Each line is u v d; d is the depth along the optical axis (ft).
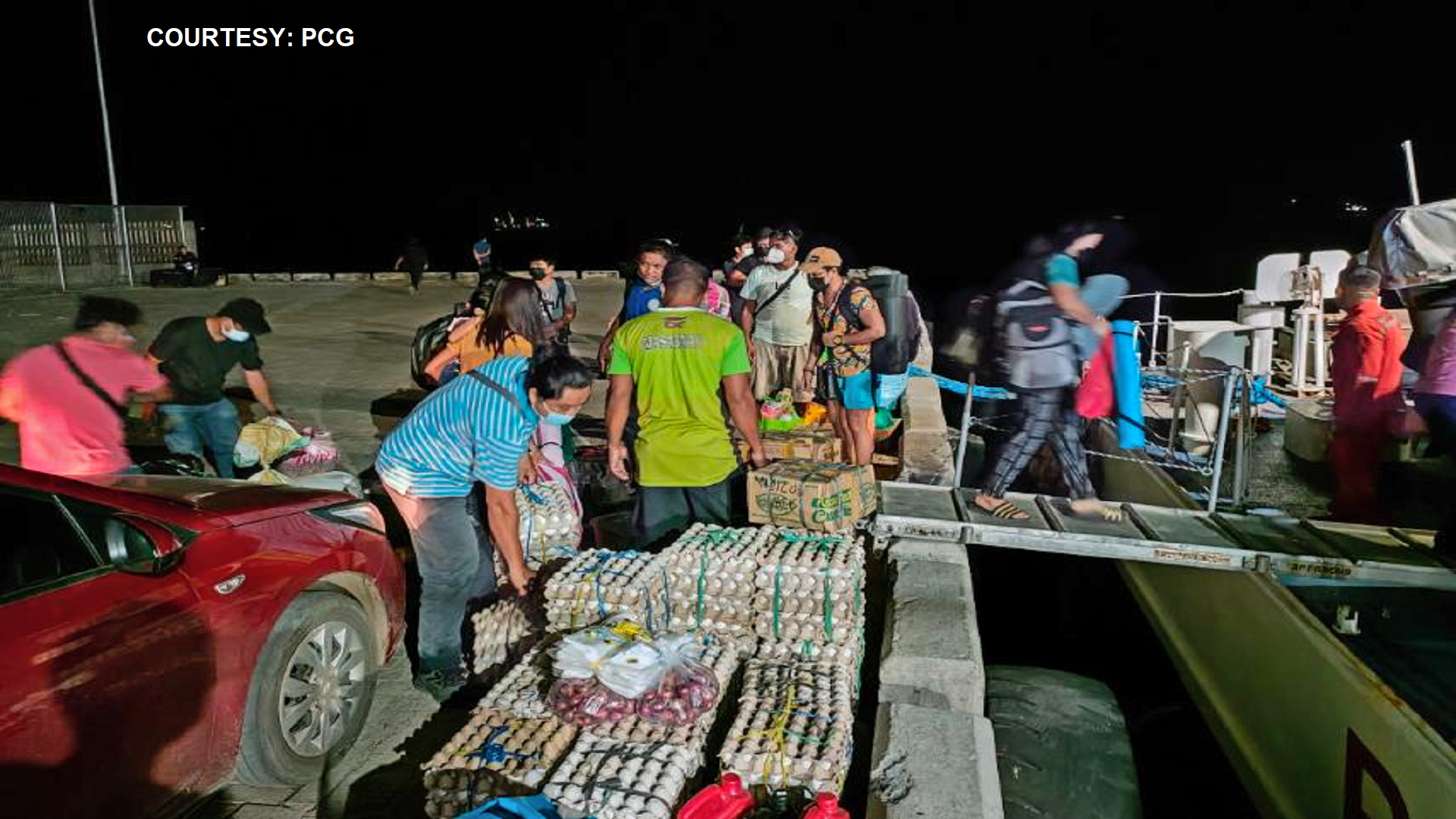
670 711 10.73
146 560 10.97
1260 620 16.51
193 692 11.08
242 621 11.73
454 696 15.01
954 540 18.12
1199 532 17.95
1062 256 17.83
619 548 20.36
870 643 17.20
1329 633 14.55
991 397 25.54
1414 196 20.80
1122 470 26.37
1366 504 20.81
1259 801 15.49
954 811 10.59
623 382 16.74
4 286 76.23
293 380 39.68
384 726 14.23
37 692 9.41
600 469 24.84
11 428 30.96
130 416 31.04
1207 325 31.55
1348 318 20.71
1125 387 19.79
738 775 9.84
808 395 24.26
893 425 29.78
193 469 18.97
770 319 24.76
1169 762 17.84
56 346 16.97
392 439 14.30
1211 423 28.02
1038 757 14.23
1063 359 18.10
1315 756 14.03
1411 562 16.49
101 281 83.51
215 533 12.08
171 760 10.87
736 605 13.96
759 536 15.19
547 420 14.02
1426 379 17.83
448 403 13.94
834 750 10.58
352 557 13.75
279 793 12.51
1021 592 24.54
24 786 9.28
